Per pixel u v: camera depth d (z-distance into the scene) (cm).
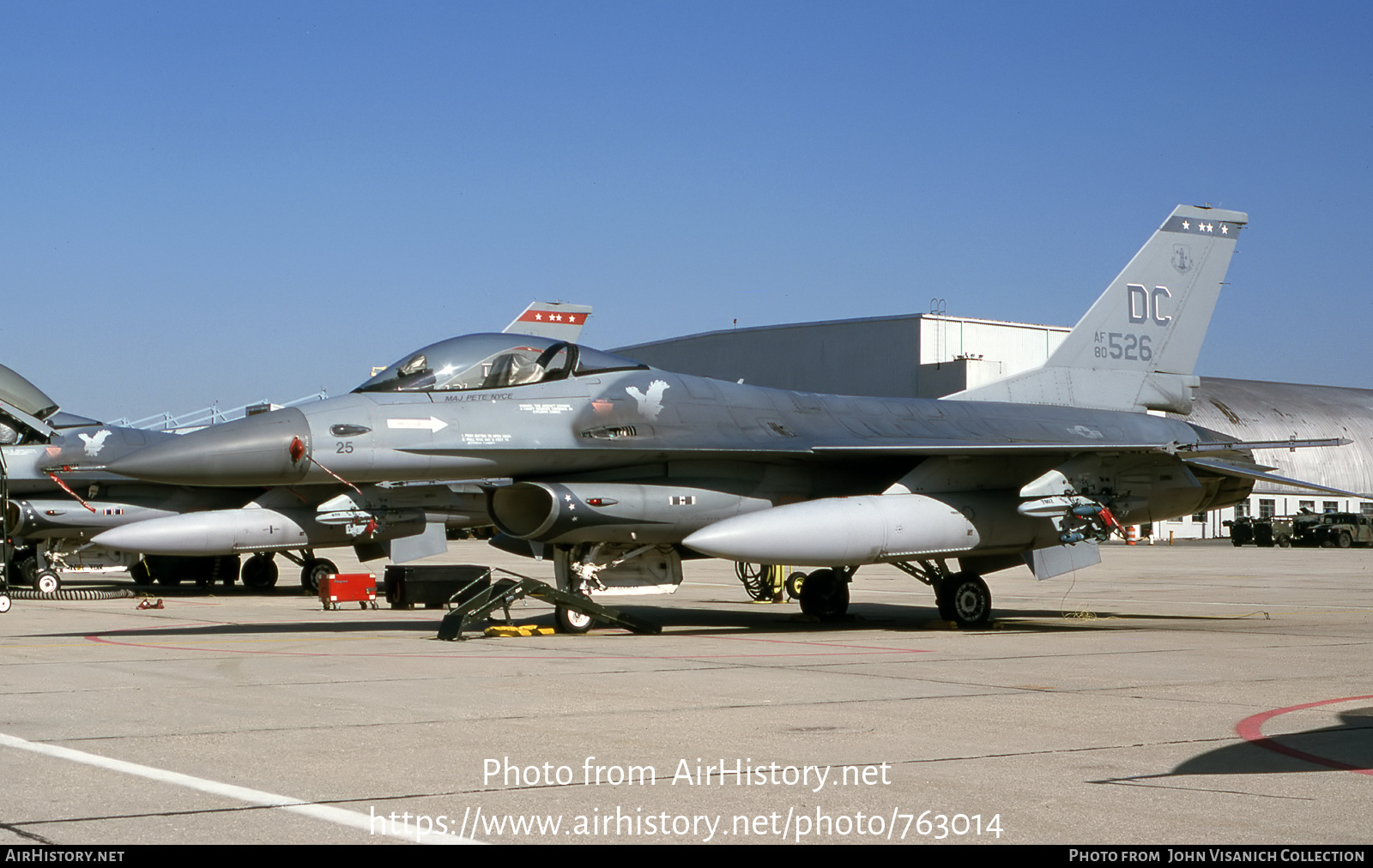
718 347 5853
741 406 1485
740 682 922
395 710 775
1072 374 1834
